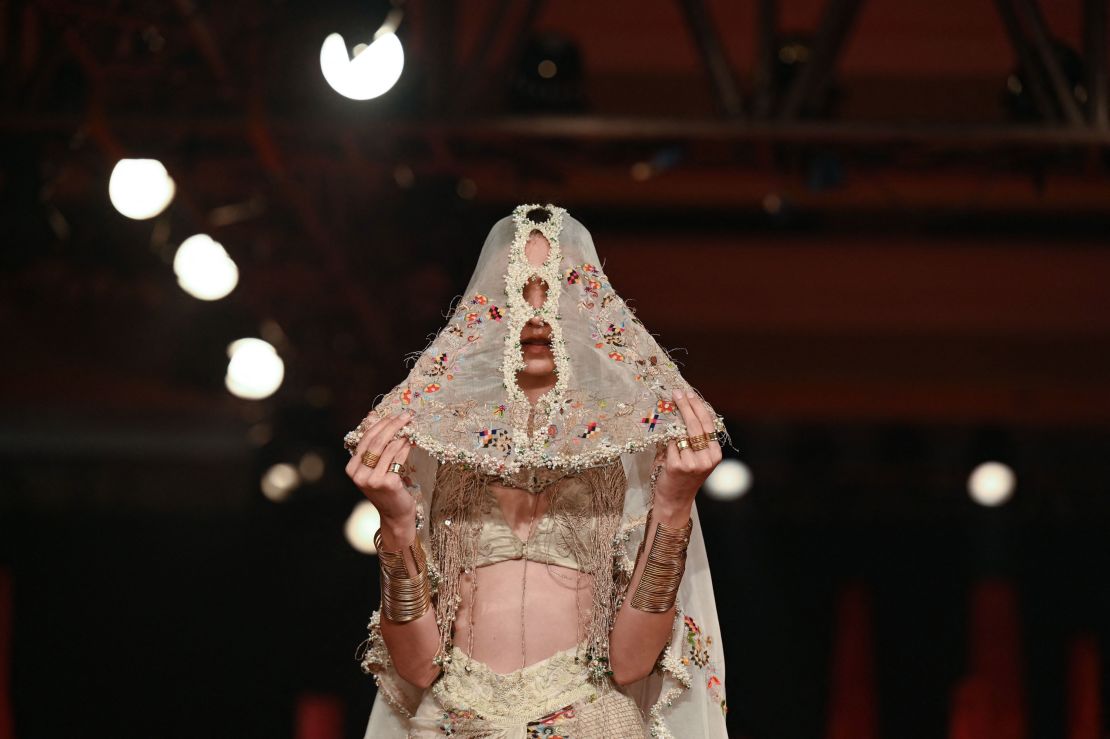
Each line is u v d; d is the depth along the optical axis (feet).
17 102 31.91
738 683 71.51
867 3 38.37
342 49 27.17
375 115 32.07
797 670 71.36
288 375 48.73
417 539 13.12
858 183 44.83
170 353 48.16
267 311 43.24
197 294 36.24
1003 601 65.72
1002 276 52.06
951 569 70.64
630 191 46.75
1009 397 59.16
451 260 41.29
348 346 46.29
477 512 13.50
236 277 36.40
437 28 32.22
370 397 49.24
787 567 71.31
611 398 13.34
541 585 13.37
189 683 71.31
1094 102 31.48
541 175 33.99
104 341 47.83
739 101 32.07
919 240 49.62
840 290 53.47
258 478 56.75
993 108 40.73
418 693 13.73
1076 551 69.87
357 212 38.81
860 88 40.91
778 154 33.68
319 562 71.20
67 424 66.13
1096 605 69.92
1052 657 70.13
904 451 65.41
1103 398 58.54
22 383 59.62
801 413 62.34
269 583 71.20
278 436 51.78
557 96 32.86
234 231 38.04
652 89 40.86
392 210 39.22
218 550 70.90
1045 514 68.54
